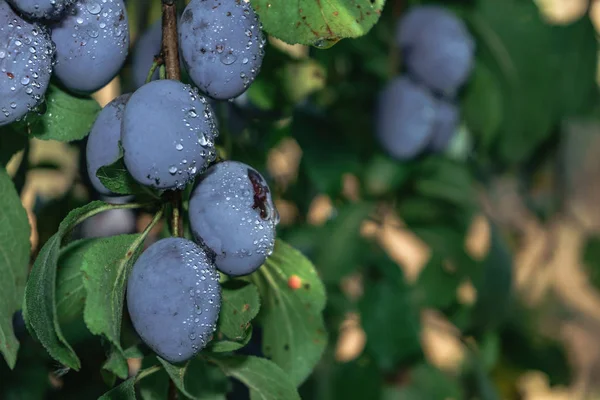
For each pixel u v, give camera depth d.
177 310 0.60
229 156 0.76
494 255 1.07
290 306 0.70
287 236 0.95
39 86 0.62
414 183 1.02
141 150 0.60
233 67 0.63
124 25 0.64
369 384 0.95
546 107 1.03
